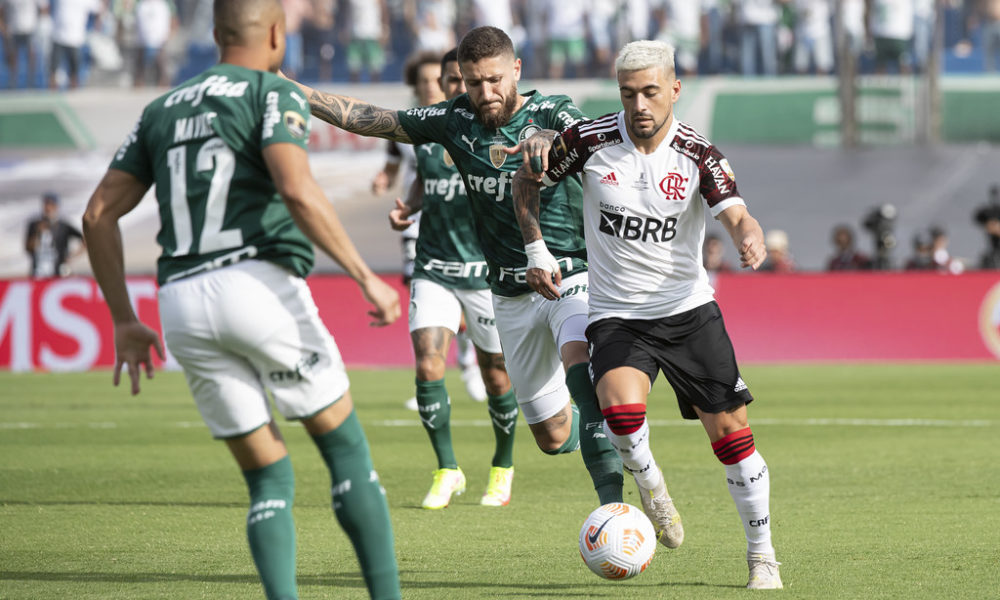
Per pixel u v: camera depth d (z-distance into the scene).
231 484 25.84
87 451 31.38
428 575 16.59
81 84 82.62
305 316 12.54
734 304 59.84
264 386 12.80
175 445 32.62
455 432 35.56
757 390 46.53
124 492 24.75
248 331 12.23
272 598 12.34
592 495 24.25
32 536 19.81
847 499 23.03
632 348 15.91
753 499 15.59
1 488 25.27
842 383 49.12
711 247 62.53
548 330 20.19
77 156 81.81
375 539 12.67
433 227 23.94
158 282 12.77
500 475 23.36
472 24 79.69
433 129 20.12
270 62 13.22
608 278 16.20
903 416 37.88
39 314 59.06
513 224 19.91
